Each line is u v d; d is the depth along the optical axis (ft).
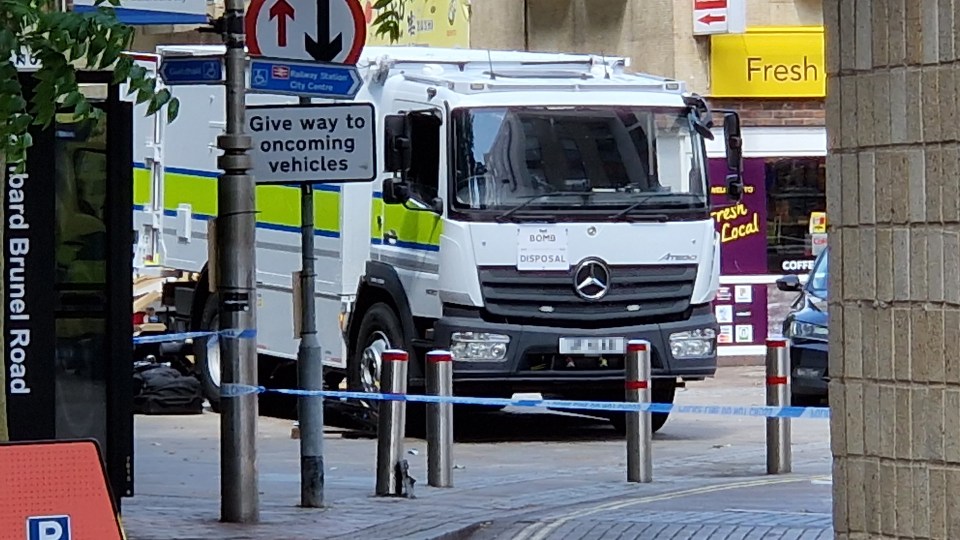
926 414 51.85
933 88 51.26
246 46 101.81
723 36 214.28
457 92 147.02
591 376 148.56
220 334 99.60
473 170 146.20
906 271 52.34
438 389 119.65
